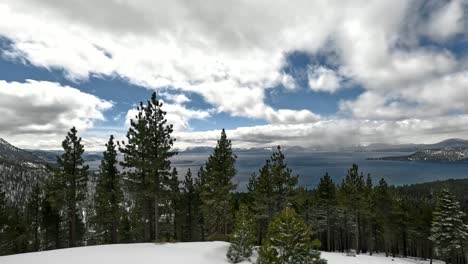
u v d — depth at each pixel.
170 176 28.48
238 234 19.55
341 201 41.59
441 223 36.56
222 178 35.94
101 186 33.00
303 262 11.36
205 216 40.81
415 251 64.19
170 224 43.38
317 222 47.88
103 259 17.03
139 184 28.58
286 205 33.19
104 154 33.12
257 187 34.34
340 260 24.44
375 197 46.19
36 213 42.62
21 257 17.31
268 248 11.78
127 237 43.06
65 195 30.27
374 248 63.31
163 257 18.25
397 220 45.88
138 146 27.81
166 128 28.20
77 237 50.62
